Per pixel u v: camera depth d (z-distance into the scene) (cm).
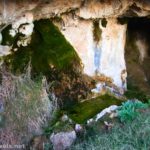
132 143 355
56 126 376
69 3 405
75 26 425
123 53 453
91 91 424
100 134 375
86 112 400
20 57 407
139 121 376
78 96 419
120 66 452
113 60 446
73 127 381
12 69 401
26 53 410
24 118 366
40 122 373
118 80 451
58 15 416
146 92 465
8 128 360
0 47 397
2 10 383
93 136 374
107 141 361
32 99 374
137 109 394
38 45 415
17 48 407
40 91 381
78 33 428
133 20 461
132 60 489
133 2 414
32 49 413
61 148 365
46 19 415
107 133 375
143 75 486
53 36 420
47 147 365
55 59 417
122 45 450
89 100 419
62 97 413
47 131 374
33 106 372
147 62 499
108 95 427
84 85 423
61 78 416
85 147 363
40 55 414
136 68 486
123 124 380
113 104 413
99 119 389
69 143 368
